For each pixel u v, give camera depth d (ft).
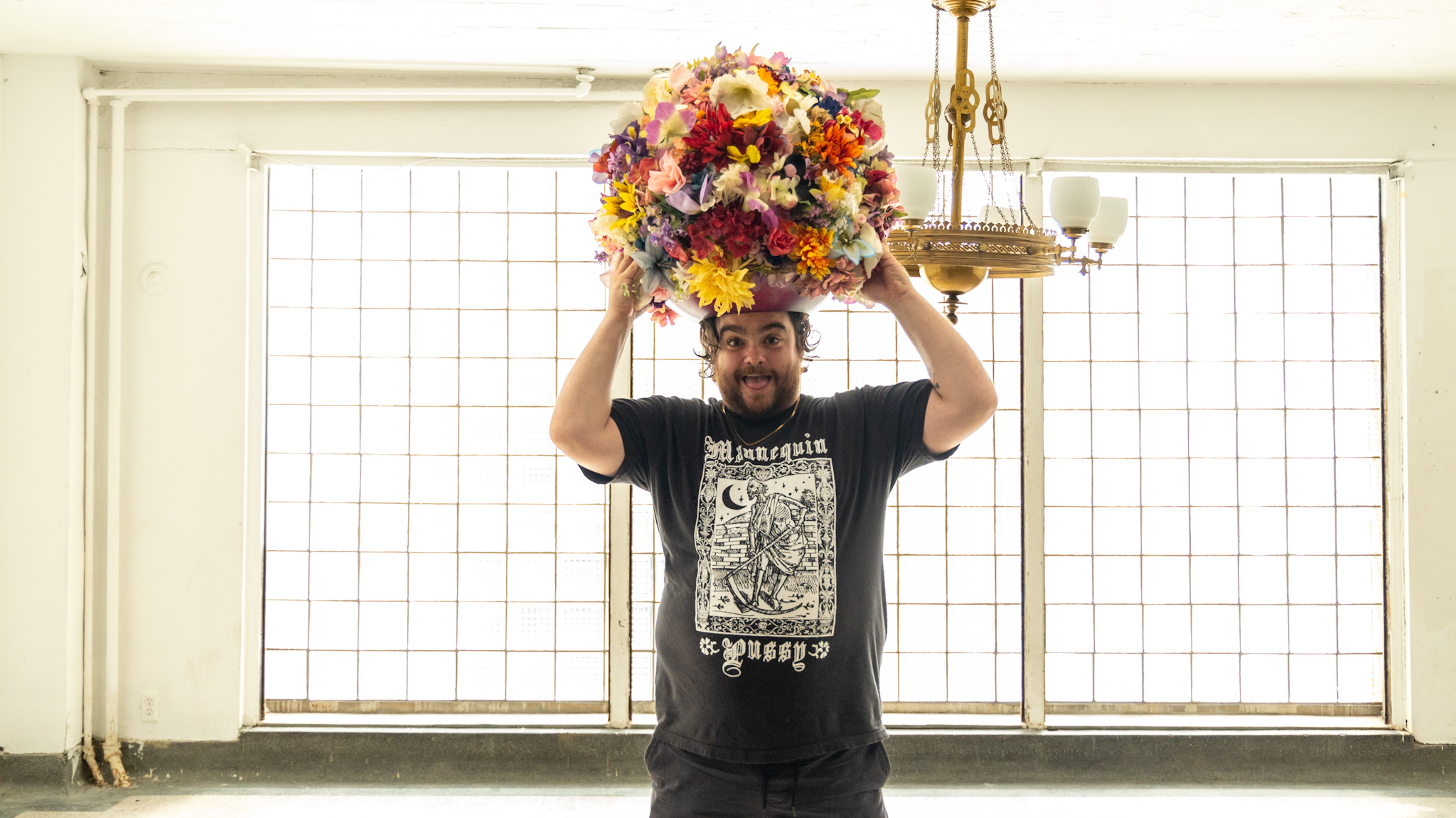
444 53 12.00
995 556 13.41
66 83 12.21
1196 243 13.51
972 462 13.42
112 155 12.47
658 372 13.41
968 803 12.38
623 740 12.98
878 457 5.07
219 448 12.76
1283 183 13.48
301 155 12.84
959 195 7.20
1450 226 12.94
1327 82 12.88
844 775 4.82
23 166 12.21
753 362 4.91
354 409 13.39
